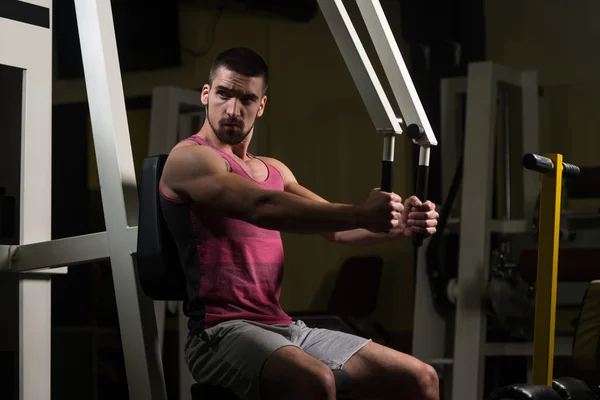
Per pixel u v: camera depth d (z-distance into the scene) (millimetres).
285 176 2381
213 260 2049
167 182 2045
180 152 2045
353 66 1911
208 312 2047
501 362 4328
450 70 4820
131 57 5090
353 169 5055
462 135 4699
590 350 2209
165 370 4555
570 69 4641
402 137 4965
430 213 2076
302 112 5137
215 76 2156
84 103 4887
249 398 1921
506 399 1867
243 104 2139
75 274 4617
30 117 2758
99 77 2404
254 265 2092
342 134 5070
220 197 1950
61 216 4875
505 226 3812
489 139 3803
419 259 3977
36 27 2779
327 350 2135
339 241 2346
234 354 1951
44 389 2734
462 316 3721
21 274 2672
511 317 3979
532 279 3588
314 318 3869
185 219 2043
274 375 1878
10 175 2855
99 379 4512
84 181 4859
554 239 2066
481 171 3779
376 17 1932
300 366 1869
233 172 2074
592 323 2195
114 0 5102
